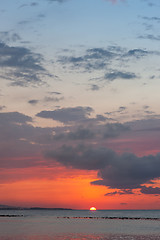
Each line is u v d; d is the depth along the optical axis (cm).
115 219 17550
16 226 10775
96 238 7162
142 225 11806
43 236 7462
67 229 9700
